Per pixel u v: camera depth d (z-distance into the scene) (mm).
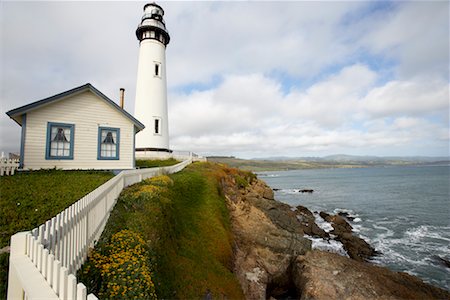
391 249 20891
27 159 12312
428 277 16078
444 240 22781
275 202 29219
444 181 76875
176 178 16031
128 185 10992
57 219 4195
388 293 11398
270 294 12969
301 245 15312
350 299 10945
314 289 11672
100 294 4688
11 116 11969
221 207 15211
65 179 10500
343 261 14047
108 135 14883
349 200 46500
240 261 12586
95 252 5902
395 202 42125
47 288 2967
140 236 6898
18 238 3621
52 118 13062
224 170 25953
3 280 4461
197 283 7754
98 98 14508
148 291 5129
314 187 72875
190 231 10906
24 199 7715
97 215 6656
